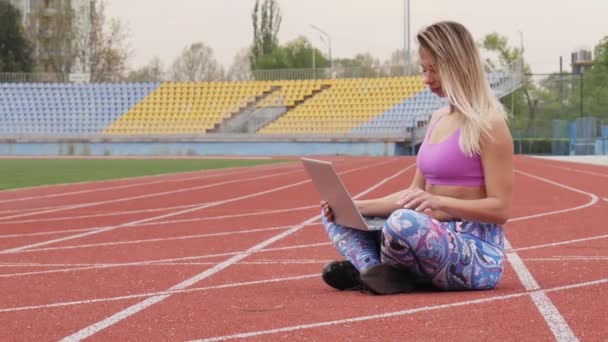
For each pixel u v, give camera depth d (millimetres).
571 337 3381
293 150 44594
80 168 27484
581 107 47844
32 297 4766
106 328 3818
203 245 7512
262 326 3738
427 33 4590
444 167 4617
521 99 57281
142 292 4910
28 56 67625
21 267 6156
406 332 3516
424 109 45500
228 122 47469
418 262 4395
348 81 48188
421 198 4441
